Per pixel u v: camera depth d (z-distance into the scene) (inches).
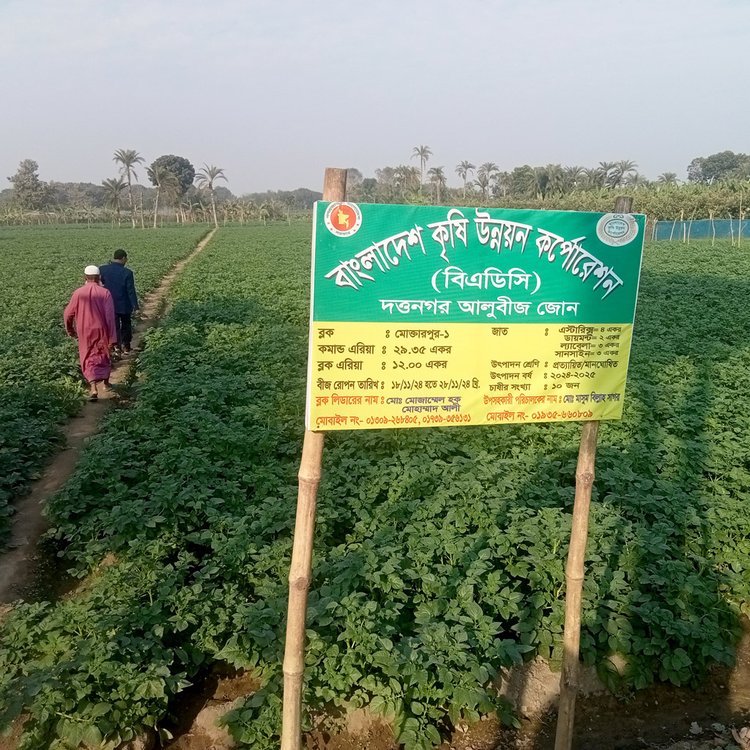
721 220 2121.1
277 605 202.5
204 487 275.3
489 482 285.9
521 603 220.2
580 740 186.9
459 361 136.8
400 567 219.3
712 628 209.8
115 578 216.2
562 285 141.6
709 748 182.5
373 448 342.6
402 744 178.5
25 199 4389.8
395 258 126.6
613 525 247.0
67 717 165.6
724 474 311.3
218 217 4478.3
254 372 483.5
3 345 551.8
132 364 556.4
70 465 352.5
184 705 190.7
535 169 3449.8
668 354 541.6
